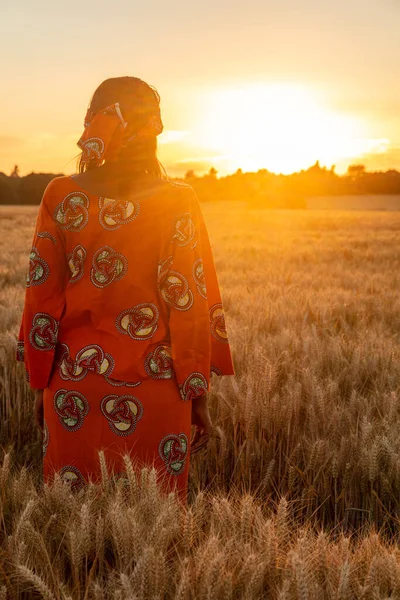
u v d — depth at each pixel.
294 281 9.57
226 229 33.41
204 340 2.12
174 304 2.08
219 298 2.26
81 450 2.14
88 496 2.02
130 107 2.03
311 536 2.06
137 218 2.05
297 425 3.32
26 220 39.28
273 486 2.93
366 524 2.60
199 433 2.33
